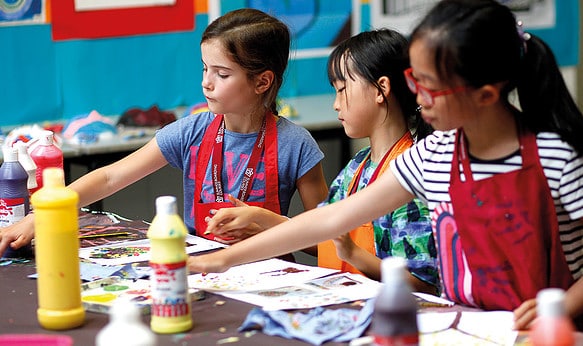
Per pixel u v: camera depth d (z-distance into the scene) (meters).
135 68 4.43
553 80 1.59
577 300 1.57
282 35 2.42
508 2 5.07
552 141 1.58
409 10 4.84
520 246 1.60
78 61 4.31
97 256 2.07
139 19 4.39
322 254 2.21
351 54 2.15
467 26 1.48
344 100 2.18
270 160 2.46
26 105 4.23
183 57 4.53
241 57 2.32
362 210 1.76
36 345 1.40
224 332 1.55
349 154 4.25
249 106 2.40
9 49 4.15
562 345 1.14
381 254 2.07
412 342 1.24
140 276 1.87
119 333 1.20
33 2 4.16
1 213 2.15
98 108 4.39
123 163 2.48
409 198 1.76
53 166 2.41
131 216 3.87
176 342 1.50
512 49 1.54
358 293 1.74
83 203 2.38
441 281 1.75
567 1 5.23
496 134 1.61
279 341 1.50
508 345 1.47
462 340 1.50
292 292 1.76
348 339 1.49
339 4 4.75
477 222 1.62
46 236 1.56
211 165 2.48
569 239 1.62
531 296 1.61
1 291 1.83
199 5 4.50
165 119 4.13
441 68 1.49
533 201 1.59
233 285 1.82
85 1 4.27
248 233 2.09
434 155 1.69
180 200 3.99
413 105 2.15
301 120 4.15
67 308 1.58
